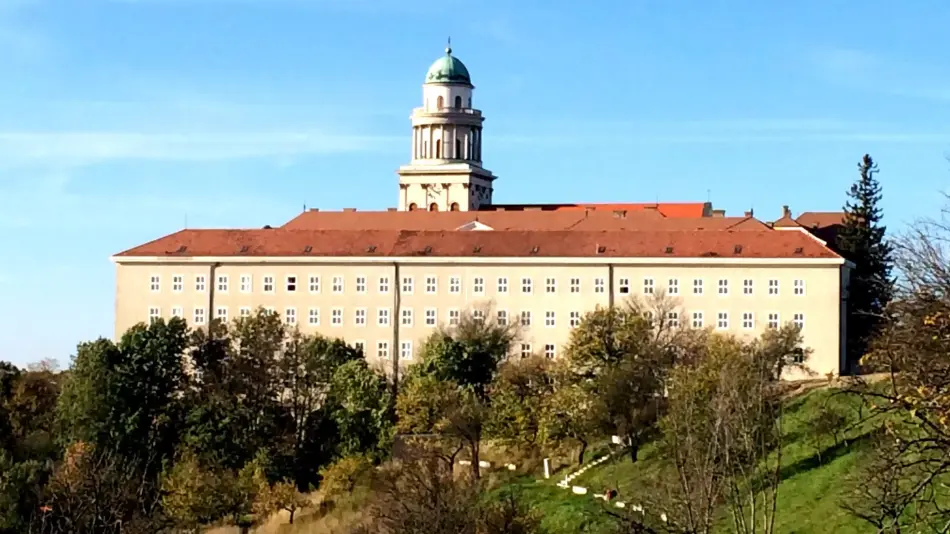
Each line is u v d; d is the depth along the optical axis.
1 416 167.00
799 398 141.25
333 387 166.62
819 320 185.62
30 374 180.00
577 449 150.38
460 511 98.94
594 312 167.25
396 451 157.88
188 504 136.00
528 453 153.50
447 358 176.75
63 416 162.00
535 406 151.38
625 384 142.50
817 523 98.50
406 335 198.25
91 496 117.12
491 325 191.25
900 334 45.78
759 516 96.06
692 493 75.06
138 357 164.62
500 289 196.00
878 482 47.09
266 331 175.38
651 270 191.25
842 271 187.12
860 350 190.12
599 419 141.25
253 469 148.00
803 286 186.38
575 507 118.69
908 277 47.03
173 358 168.00
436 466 127.69
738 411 87.75
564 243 197.12
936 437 41.62
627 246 194.12
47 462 143.25
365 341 199.25
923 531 48.69
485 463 152.88
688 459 79.31
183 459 152.00
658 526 72.75
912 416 42.94
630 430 139.00
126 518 122.06
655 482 100.31
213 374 169.75
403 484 118.38
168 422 161.25
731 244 191.38
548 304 194.25
